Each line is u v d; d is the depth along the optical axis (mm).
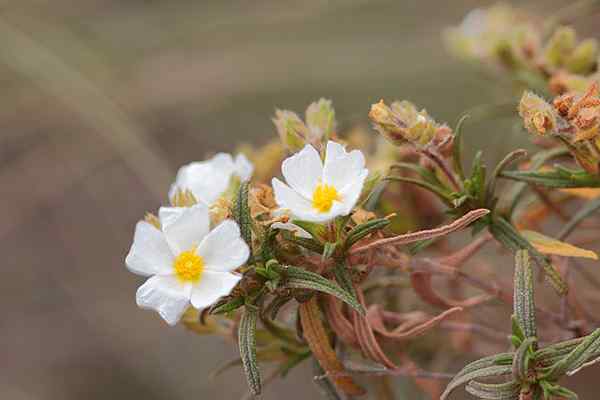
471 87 660
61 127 731
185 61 702
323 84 675
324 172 329
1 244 842
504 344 442
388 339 371
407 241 332
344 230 336
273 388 796
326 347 349
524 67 437
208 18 715
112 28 729
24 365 864
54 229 837
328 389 364
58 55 674
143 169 556
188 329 390
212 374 387
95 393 861
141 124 690
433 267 365
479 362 321
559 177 353
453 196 354
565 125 341
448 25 656
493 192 354
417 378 401
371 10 672
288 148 362
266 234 331
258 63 679
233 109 746
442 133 350
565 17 451
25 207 759
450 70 631
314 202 327
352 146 450
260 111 747
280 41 687
